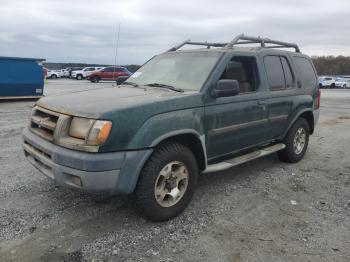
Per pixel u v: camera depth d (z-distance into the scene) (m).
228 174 5.57
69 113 3.50
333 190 5.03
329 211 4.30
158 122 3.63
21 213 3.94
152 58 5.63
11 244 3.32
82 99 3.85
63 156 3.36
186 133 3.92
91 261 3.12
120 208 4.16
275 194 4.80
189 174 4.02
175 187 3.91
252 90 5.11
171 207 3.88
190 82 4.43
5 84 14.41
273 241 3.54
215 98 4.32
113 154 3.35
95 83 33.47
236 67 4.83
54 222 3.77
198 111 4.10
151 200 3.67
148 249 3.34
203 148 4.18
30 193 4.50
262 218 4.05
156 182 3.69
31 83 15.26
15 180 4.95
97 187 3.31
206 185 5.05
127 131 3.41
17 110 12.38
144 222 3.85
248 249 3.38
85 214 3.98
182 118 3.87
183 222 3.90
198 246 3.41
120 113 3.40
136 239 3.50
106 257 3.19
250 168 5.92
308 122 6.62
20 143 7.17
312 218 4.09
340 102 20.42
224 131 4.51
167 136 3.69
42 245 3.33
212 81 4.34
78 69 46.25
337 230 3.81
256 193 4.81
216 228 3.78
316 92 6.62
